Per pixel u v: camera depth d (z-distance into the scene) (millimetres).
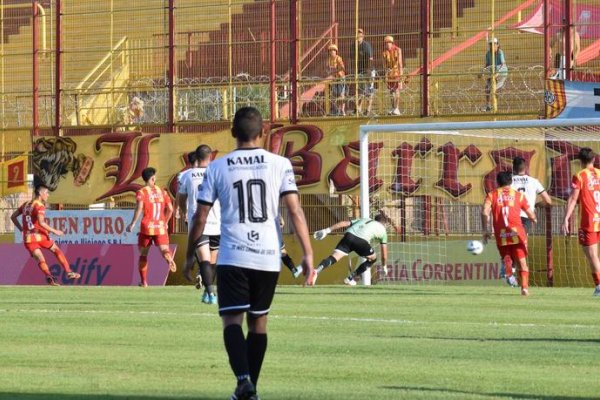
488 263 73938
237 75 85750
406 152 77688
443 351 33594
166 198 74625
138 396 25109
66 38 96625
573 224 74000
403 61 88375
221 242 23938
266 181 23875
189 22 92438
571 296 58625
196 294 62375
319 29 89625
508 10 90000
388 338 37281
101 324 42656
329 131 79312
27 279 83188
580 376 28234
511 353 33062
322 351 33656
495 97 79625
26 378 28078
